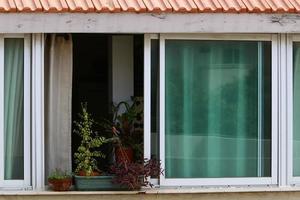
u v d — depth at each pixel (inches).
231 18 426.6
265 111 442.3
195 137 439.2
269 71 440.5
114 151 447.2
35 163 427.5
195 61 437.4
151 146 435.8
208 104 439.8
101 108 492.7
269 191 434.0
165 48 433.4
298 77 445.1
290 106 441.1
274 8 427.5
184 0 431.8
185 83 437.1
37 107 426.9
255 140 442.6
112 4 423.2
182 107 437.4
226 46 439.2
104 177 427.2
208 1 432.5
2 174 426.9
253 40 438.9
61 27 418.3
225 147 441.7
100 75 496.1
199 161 439.8
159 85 433.4
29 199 422.0
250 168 442.6
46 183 436.8
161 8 422.0
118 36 463.8
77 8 416.8
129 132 450.3
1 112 427.2
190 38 434.0
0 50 425.4
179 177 437.7
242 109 442.0
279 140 441.4
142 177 427.2
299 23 430.0
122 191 427.2
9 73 429.1
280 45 438.9
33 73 426.6
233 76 441.1
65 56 438.3
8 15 415.5
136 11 420.2
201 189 433.7
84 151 432.8
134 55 465.7
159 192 427.2
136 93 465.4
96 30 419.8
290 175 442.0
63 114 438.3
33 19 416.8
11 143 430.3
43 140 428.8
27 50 427.2
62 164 438.9
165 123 435.8
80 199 425.7
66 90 438.3
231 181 440.5
